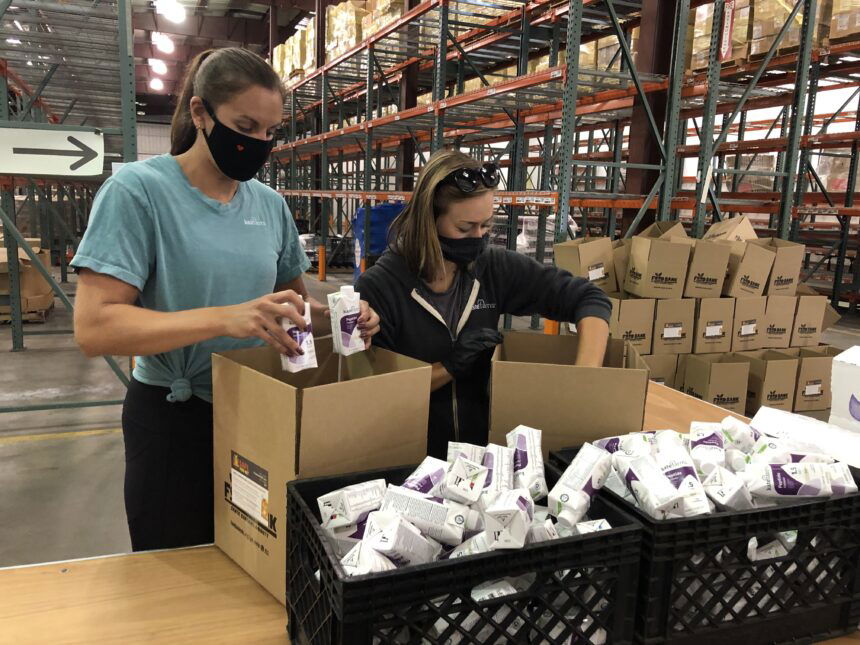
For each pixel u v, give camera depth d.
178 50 15.47
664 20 4.34
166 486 1.23
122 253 1.02
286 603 0.77
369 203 7.02
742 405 3.55
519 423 0.98
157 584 0.90
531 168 9.99
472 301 1.36
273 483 0.83
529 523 0.63
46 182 6.38
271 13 11.16
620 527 0.66
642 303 3.49
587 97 4.72
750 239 4.10
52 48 3.97
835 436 1.03
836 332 6.39
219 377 0.92
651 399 1.67
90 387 4.34
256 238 1.23
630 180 4.68
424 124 6.84
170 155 1.16
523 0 5.11
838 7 4.58
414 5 6.12
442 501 0.70
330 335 1.14
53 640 0.77
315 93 9.48
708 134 4.25
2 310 5.96
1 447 3.37
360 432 0.83
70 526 2.60
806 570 0.75
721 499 0.72
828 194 6.82
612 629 0.68
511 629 0.63
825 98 8.44
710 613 0.71
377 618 0.56
